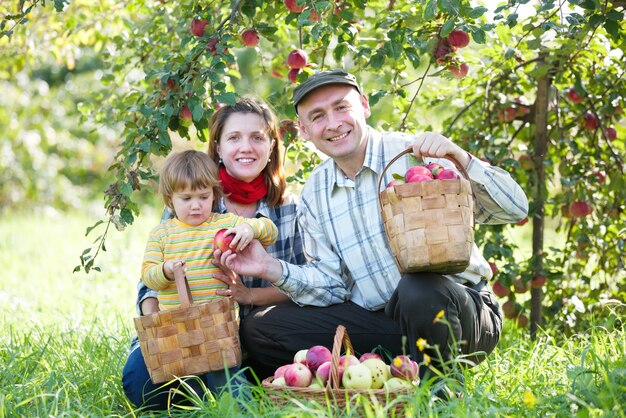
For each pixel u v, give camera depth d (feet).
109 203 9.91
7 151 39.09
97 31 15.67
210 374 8.78
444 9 9.20
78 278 18.97
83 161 43.42
